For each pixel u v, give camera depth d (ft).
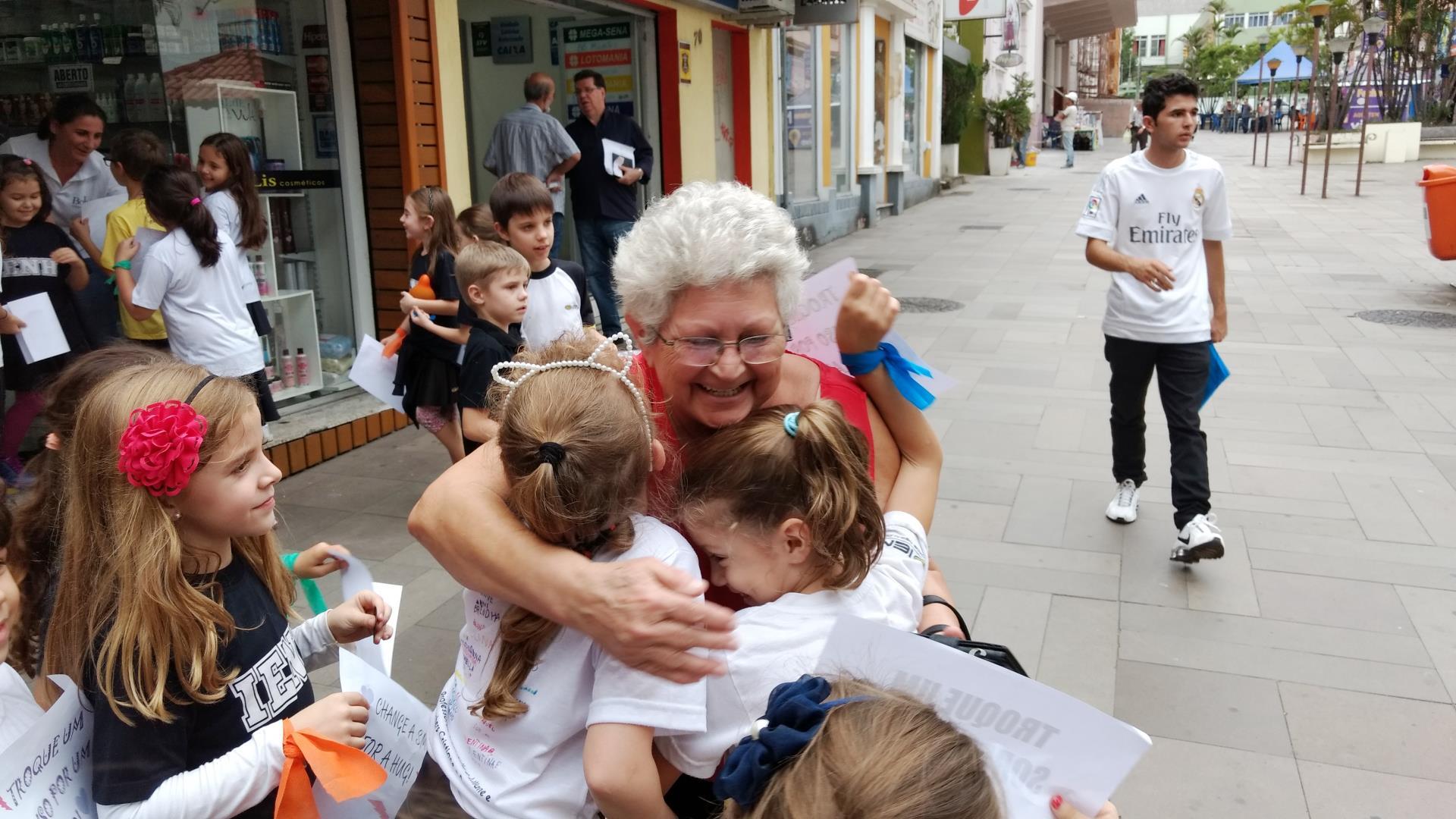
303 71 19.89
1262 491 16.58
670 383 4.89
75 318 16.02
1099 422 20.20
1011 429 19.84
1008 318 29.73
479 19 31.53
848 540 4.53
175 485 4.92
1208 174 13.79
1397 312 29.76
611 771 4.13
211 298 15.44
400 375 15.39
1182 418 13.82
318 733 5.14
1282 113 190.90
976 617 12.73
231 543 5.70
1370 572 13.71
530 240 14.26
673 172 31.99
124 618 4.84
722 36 36.29
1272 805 9.21
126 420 4.99
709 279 4.57
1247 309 30.55
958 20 67.15
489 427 12.30
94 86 17.33
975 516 15.79
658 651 4.09
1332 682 11.12
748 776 3.64
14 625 5.41
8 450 15.34
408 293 15.11
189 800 4.88
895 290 34.45
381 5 19.49
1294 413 20.54
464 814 4.99
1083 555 14.42
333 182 20.22
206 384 5.25
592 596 4.12
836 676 4.09
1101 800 3.89
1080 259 40.40
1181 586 13.44
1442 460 17.76
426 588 13.50
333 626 6.48
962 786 3.43
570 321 14.79
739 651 4.44
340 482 17.57
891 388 5.70
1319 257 40.04
